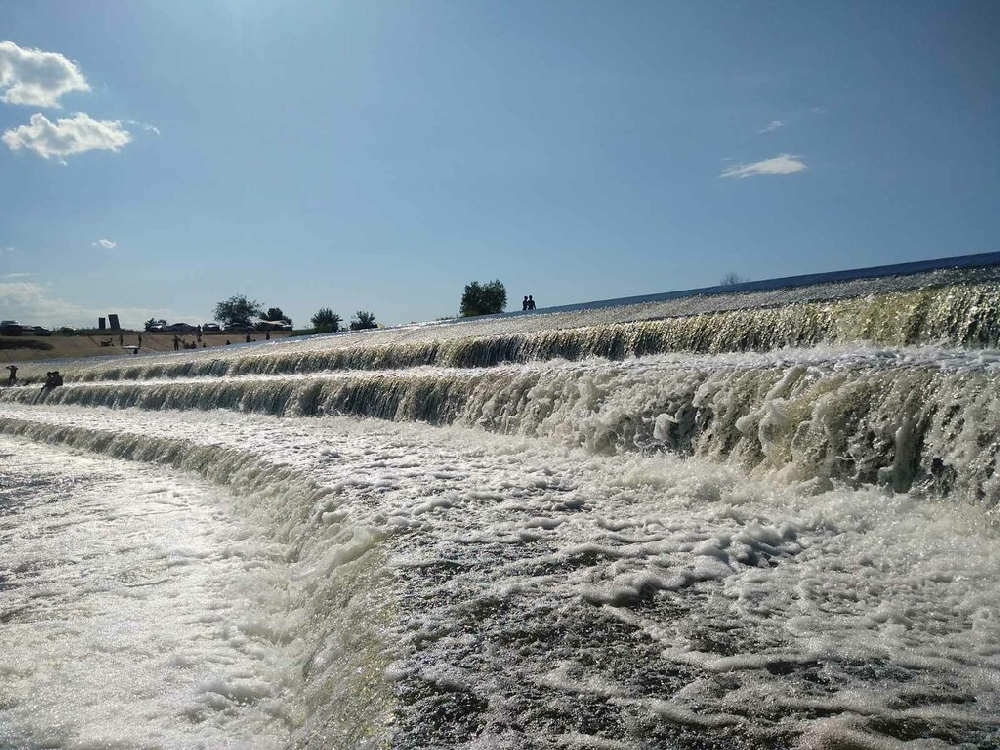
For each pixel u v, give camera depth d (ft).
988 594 16.11
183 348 209.05
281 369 91.86
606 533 21.77
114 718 14.85
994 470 21.26
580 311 91.20
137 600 22.12
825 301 45.14
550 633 14.97
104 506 35.65
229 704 15.46
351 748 11.75
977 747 10.62
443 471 32.12
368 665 14.11
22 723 14.70
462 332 91.86
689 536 21.18
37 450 59.36
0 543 28.94
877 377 26.91
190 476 43.19
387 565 19.24
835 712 11.69
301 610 20.35
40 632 19.69
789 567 18.47
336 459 36.42
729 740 11.02
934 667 13.07
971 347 34.50
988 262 64.39
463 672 13.41
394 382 57.77
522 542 21.12
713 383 33.50
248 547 27.48
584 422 37.68
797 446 27.81
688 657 13.75
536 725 11.61
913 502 22.98
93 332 266.16
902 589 16.69
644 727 11.46
